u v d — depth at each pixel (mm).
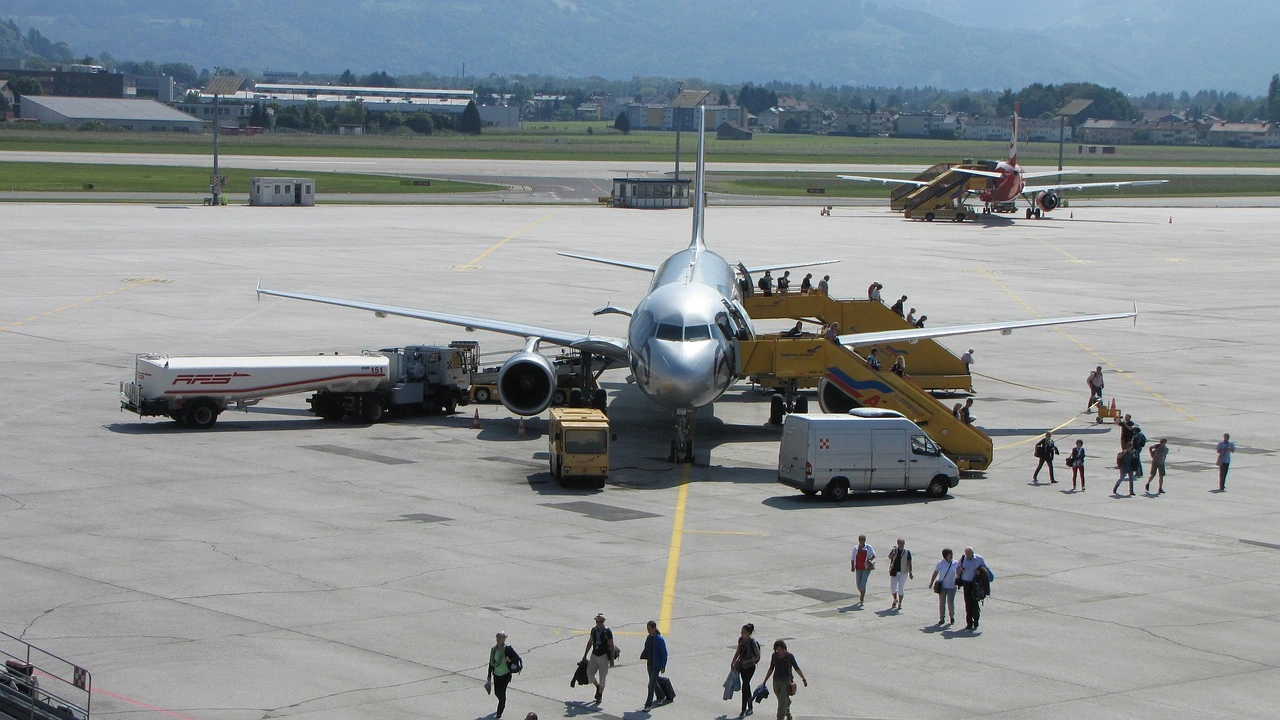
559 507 42000
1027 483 47344
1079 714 26250
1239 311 92688
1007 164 163500
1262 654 29969
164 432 51375
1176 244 135750
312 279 95188
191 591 32500
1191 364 72938
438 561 35594
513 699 26484
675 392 46281
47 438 49438
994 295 97312
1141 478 48094
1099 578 35688
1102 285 104312
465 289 92500
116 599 31781
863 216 165000
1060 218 168000
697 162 66000
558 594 33062
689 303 49031
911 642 30391
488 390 60406
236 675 27172
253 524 38812
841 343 54844
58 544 36188
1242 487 46844
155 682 26719
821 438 43438
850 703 26672
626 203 170250
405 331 76188
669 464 48969
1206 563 37312
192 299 85250
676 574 35094
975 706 26609
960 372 65375
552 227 139250
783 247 123875
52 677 26750
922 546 38594
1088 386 66500
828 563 36594
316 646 28969
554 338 56125
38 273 94938
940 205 160375
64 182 181125
